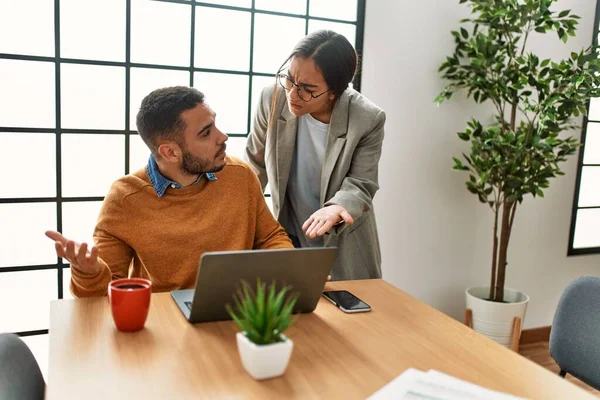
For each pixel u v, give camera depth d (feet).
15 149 6.93
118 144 7.44
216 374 3.10
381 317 4.09
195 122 4.64
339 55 5.25
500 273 9.09
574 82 8.00
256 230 5.57
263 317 3.06
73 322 3.73
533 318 10.77
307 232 4.85
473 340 3.73
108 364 3.16
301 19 8.16
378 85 8.56
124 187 4.94
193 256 5.00
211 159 4.80
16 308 7.25
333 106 5.83
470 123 8.70
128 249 4.97
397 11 8.49
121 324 3.57
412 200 9.19
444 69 9.00
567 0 9.71
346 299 4.38
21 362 3.23
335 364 3.29
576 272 11.03
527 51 9.53
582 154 10.53
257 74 8.05
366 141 5.91
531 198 10.23
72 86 7.05
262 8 7.91
